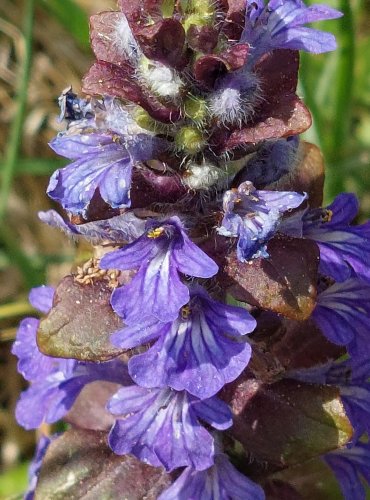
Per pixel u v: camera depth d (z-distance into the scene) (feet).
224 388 0.21
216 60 0.17
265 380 0.21
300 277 0.18
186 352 0.19
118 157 0.19
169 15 0.18
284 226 0.20
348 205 0.21
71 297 0.20
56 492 0.22
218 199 0.19
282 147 0.19
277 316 0.21
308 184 0.22
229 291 0.19
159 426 0.20
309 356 0.22
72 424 0.24
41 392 0.23
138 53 0.18
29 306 0.34
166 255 0.18
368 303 0.21
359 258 0.20
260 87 0.19
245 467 0.23
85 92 0.18
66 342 0.20
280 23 0.19
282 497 0.23
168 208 0.19
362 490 0.23
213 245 0.19
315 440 0.20
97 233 0.21
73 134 0.19
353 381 0.23
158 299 0.18
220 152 0.18
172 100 0.18
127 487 0.22
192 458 0.20
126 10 0.18
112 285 0.20
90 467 0.22
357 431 0.22
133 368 0.18
